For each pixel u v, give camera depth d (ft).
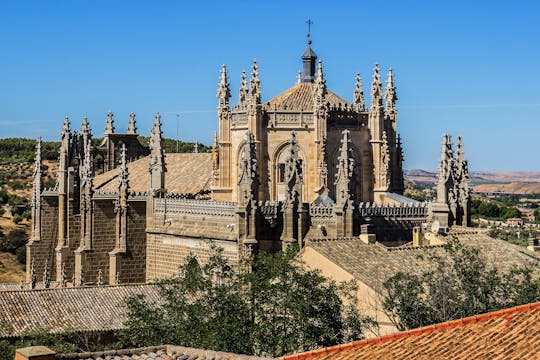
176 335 233.96
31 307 310.24
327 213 351.46
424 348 135.33
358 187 389.60
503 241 328.49
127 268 417.49
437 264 285.64
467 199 378.73
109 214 426.10
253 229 347.36
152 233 402.11
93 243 425.69
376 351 139.64
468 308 241.76
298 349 227.20
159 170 407.03
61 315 309.42
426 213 369.30
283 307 234.58
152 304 272.10
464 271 254.27
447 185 369.30
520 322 133.90
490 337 131.95
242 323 234.17
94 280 426.51
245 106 383.65
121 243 418.51
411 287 246.88
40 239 474.90
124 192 418.10
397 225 361.51
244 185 349.61
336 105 387.75
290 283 243.19
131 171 481.46
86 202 426.10
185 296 284.00
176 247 387.55
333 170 381.60
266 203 350.64
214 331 225.56
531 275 290.76
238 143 387.34
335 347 146.92
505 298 249.55
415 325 239.50
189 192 426.10
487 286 252.01
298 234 350.23
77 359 163.63
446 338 136.26
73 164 479.41
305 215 351.25
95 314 312.91
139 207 418.92
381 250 294.05
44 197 474.90
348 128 386.73
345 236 344.90
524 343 127.13
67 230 457.68
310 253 287.69
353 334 233.76
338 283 273.33
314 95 381.60
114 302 321.32
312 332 230.27
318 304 236.63
